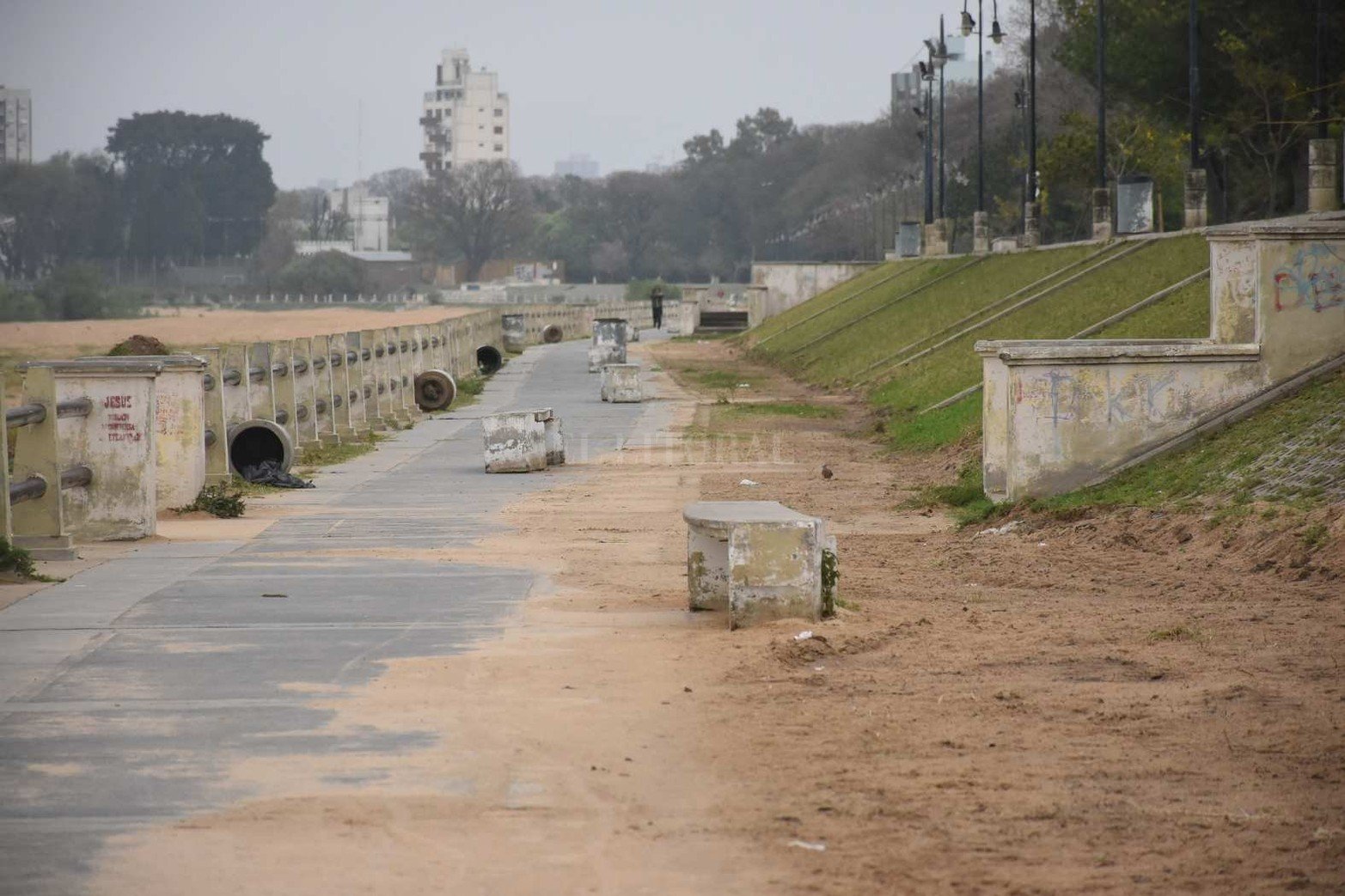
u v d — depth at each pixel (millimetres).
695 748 18641
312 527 41812
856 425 78750
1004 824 15773
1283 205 140500
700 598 27625
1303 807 16219
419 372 94750
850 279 183375
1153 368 43344
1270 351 43656
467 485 54094
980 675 22531
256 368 59469
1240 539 33594
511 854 15055
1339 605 27500
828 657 23844
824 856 14906
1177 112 134500
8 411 32656
